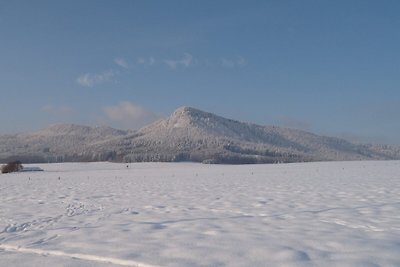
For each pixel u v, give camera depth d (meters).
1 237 9.68
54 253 7.82
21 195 21.05
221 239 8.45
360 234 8.66
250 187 22.42
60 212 13.91
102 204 16.03
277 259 6.87
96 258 7.32
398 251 7.14
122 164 92.88
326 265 6.48
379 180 24.92
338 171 38.00
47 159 129.50
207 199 16.89
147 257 7.22
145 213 13.05
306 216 11.44
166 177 37.00
